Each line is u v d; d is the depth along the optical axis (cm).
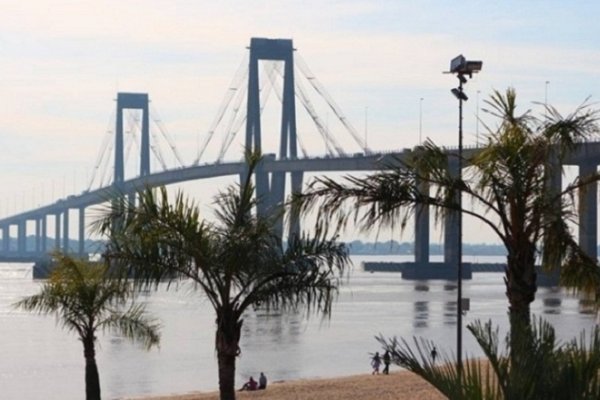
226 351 2775
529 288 2497
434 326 13150
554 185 2567
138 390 7262
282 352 10075
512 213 2516
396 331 12338
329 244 2775
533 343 1333
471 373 1314
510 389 1290
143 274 2727
